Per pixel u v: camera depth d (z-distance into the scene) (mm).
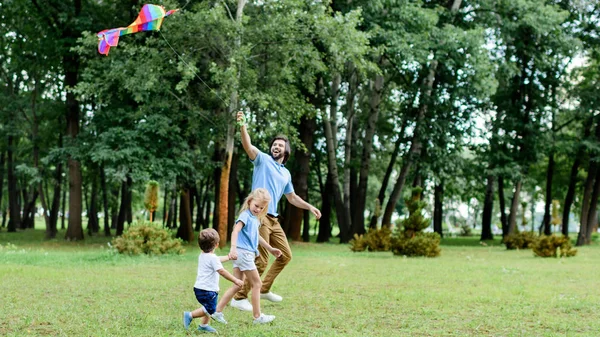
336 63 19641
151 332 5406
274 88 19422
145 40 21062
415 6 22656
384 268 13344
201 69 21062
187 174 22281
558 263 15805
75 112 25844
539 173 38594
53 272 10930
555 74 29969
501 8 26062
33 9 24156
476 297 8219
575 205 44031
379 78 27531
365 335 5434
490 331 5867
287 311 6879
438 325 6156
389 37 21703
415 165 27000
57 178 31469
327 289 9031
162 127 20266
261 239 6570
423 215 19422
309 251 20750
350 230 28328
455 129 25578
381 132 34250
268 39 18812
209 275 5504
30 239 29281
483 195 45312
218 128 20625
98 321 5918
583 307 7516
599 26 29047
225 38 18875
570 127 33844
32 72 27266
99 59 20922
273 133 19484
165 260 14938
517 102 29984
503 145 29859
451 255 19703
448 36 22094
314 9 18609
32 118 30766
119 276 10570
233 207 25484
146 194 17094
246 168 34844
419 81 25281
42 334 5297
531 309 7297
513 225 30547
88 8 24141
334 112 29578
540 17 24625
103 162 23406
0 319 6023
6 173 43781
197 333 5438
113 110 22094
